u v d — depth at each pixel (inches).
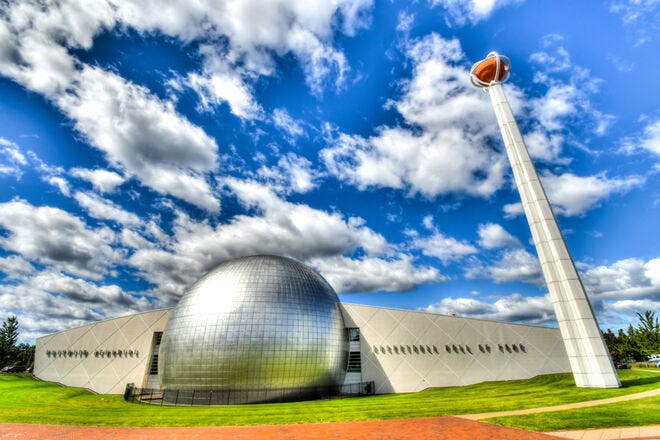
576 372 944.9
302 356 1250.6
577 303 964.0
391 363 1480.1
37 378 1683.1
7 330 3142.2
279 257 1544.0
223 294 1304.1
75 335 1731.1
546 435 478.9
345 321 1557.6
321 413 774.5
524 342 1416.1
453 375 1424.7
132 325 1695.4
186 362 1221.7
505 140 1202.0
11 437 591.5
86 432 624.1
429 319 1518.2
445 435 509.0
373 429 577.0
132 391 1518.2
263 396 1182.9
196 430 631.2
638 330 2620.6
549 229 1050.1
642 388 820.0
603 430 482.6
